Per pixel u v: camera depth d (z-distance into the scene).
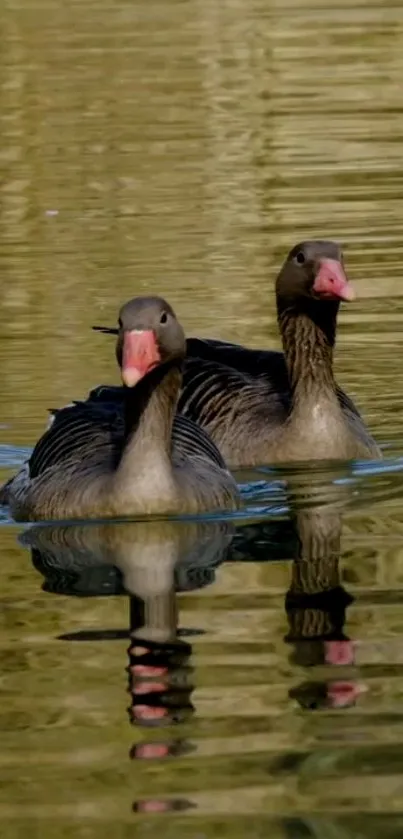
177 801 8.05
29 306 20.27
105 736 8.85
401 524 12.94
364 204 24.56
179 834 7.73
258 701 9.24
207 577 11.62
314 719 8.91
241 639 10.27
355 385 17.50
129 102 31.05
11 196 25.80
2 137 29.23
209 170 26.89
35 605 11.09
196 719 8.99
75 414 14.66
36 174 26.97
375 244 22.58
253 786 8.26
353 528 12.87
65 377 17.55
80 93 31.89
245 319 19.64
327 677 9.56
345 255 22.09
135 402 13.27
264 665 9.78
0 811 8.03
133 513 13.27
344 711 9.04
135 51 34.97
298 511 13.52
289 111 30.22
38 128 29.72
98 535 12.90
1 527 13.38
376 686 9.41
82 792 8.23
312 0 39.66
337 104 30.59
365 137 28.41
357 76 32.53
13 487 14.42
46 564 12.13
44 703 9.29
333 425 15.62
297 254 15.81
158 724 8.88
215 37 36.12
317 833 7.68
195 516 13.32
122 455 13.45
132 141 28.64
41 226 24.17
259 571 11.75
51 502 13.52
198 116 30.17
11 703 9.30
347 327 19.28
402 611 10.72
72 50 35.25
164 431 13.31
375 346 18.62
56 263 22.25
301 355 15.70
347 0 39.41
